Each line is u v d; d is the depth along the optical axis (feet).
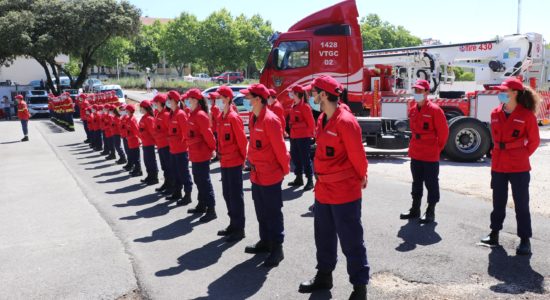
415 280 15.31
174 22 224.53
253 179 17.22
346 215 13.32
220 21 213.25
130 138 35.04
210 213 22.76
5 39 118.11
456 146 38.19
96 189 30.66
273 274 16.07
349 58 41.93
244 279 15.70
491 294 14.24
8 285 15.58
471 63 50.67
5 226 22.54
